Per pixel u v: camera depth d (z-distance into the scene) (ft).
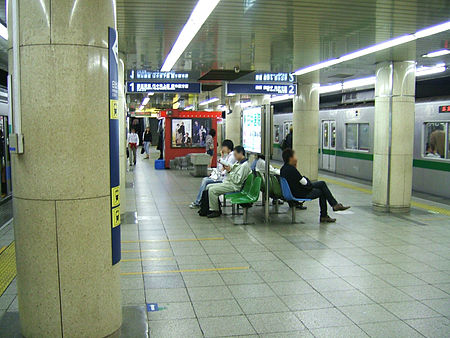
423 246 22.52
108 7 11.65
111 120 11.82
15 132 11.21
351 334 12.97
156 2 18.84
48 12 10.85
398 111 30.89
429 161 41.57
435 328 13.41
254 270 18.57
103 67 11.50
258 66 37.24
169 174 55.26
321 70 39.34
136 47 29.07
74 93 11.01
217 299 15.46
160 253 20.95
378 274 18.22
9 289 16.24
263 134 26.96
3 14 21.93
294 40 26.48
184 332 12.97
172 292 16.06
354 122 54.80
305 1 18.72
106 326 11.84
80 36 11.01
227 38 26.27
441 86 51.37
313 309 14.69
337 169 59.36
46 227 11.13
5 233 24.89
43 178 11.05
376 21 21.75
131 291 16.12
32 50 10.94
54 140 10.98
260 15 21.07
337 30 23.82
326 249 21.81
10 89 11.39
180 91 40.88
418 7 19.35
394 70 30.91
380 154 31.60
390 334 13.00
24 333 11.76
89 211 11.35
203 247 22.03
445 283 17.24
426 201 37.06
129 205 33.60
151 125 156.56
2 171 35.73
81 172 11.18
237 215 29.84
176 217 29.19
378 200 31.86
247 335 12.85
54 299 11.30
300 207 32.30
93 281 11.51
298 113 46.42
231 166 29.66
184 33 24.97
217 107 94.99
